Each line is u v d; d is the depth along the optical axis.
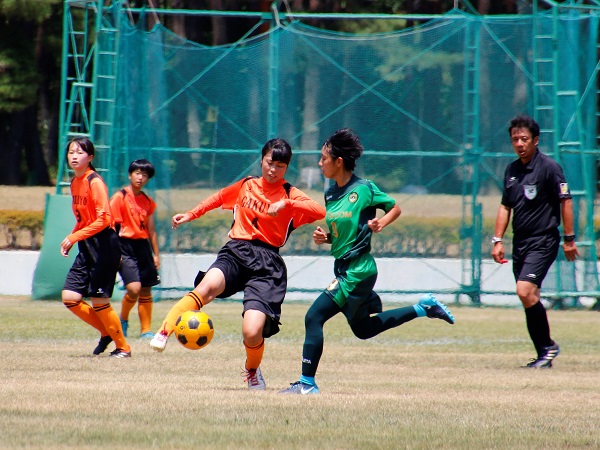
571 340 43.25
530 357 36.38
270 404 22.33
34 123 140.25
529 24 59.28
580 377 30.23
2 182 133.62
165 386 25.36
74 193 32.47
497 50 59.56
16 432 17.98
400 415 21.19
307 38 59.72
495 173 60.06
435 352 37.69
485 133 60.03
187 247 61.06
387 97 60.03
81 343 37.84
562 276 59.19
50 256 58.97
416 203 61.28
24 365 29.84
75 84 59.91
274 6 59.75
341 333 45.69
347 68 60.12
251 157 60.16
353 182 24.67
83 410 20.75
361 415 21.05
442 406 22.83
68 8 61.12
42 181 141.25
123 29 58.06
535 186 33.81
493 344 41.28
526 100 59.31
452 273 61.25
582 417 21.53
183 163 60.12
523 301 33.59
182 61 60.22
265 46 60.19
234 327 46.41
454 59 59.78
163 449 16.78
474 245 60.25
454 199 61.28
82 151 32.09
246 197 25.36
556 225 34.03
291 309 56.69
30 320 47.16
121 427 18.77
